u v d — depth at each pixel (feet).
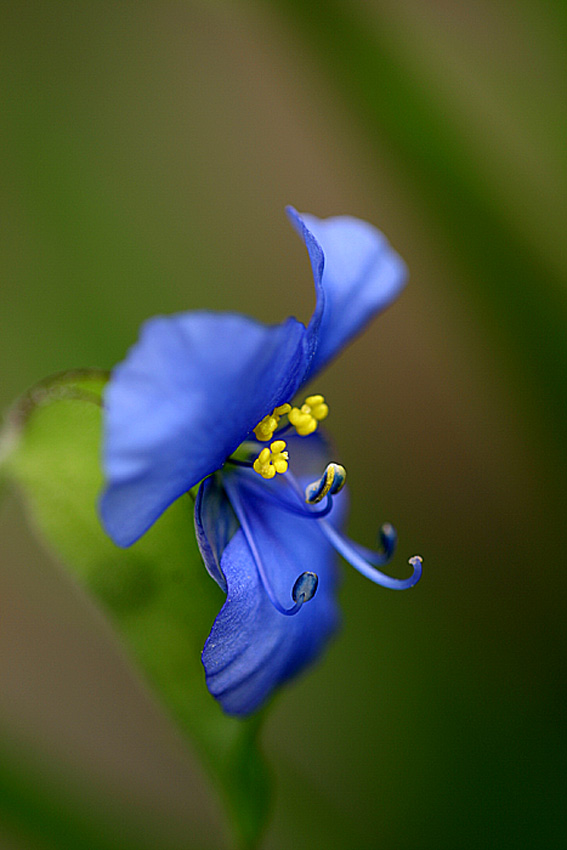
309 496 0.42
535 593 0.62
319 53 0.50
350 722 0.57
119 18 0.74
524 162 0.54
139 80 0.73
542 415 0.53
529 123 0.61
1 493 0.41
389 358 0.74
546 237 0.51
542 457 0.54
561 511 0.54
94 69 0.72
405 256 0.71
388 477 0.70
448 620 0.61
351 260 0.42
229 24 0.76
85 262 0.66
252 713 0.41
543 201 0.52
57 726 0.66
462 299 0.53
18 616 0.67
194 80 0.76
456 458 0.71
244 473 0.41
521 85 0.62
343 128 0.53
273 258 0.75
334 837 0.52
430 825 0.54
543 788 0.54
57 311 0.64
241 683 0.40
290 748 0.56
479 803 0.54
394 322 0.74
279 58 0.73
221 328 0.36
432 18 0.67
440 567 0.65
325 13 0.50
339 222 0.43
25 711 0.66
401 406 0.73
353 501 0.68
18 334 0.63
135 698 0.67
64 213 0.67
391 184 0.52
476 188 0.51
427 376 0.73
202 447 0.38
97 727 0.66
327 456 0.44
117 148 0.71
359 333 0.43
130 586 0.41
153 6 0.75
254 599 0.40
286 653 0.40
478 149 0.51
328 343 0.42
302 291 0.75
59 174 0.67
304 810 0.52
